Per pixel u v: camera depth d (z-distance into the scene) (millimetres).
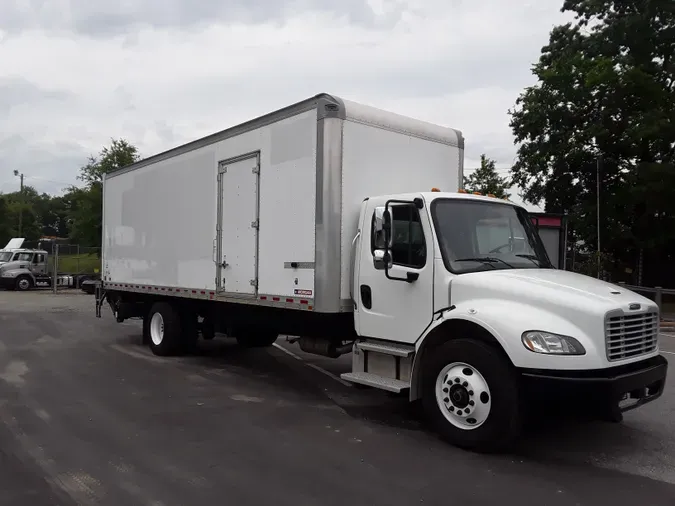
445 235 5727
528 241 6363
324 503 4109
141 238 10547
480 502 4164
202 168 8742
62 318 16188
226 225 8164
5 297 24312
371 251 6246
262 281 7410
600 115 23562
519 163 26047
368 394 7461
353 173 6590
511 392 4957
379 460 5004
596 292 5137
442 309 5555
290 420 6219
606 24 22953
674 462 5066
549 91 24375
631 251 24672
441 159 7660
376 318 6176
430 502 4148
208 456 5055
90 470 4695
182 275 9250
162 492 4273
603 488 4461
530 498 4246
